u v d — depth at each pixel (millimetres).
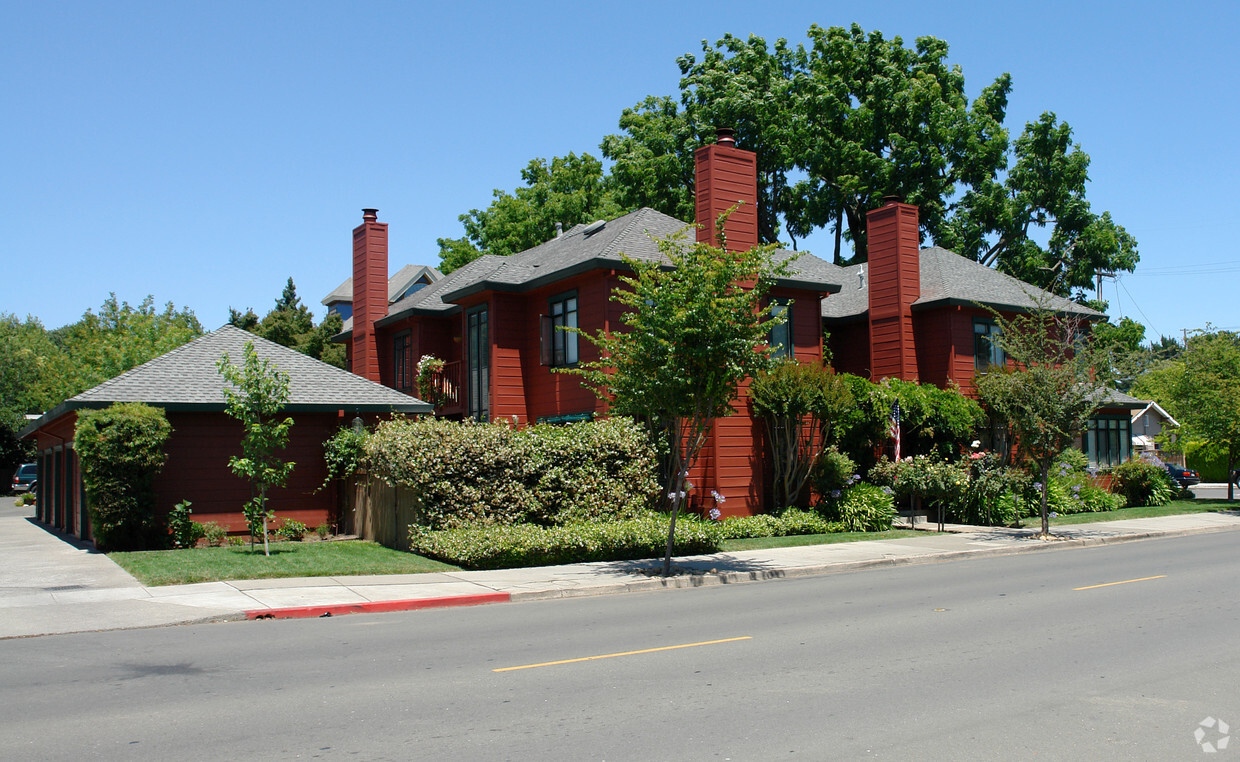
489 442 17172
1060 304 29750
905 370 26422
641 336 14992
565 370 18297
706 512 21359
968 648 8891
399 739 6012
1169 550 18531
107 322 54625
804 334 24875
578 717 6504
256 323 48250
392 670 8133
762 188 43531
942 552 17922
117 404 17672
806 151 41344
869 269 27703
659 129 43031
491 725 6320
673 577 14461
